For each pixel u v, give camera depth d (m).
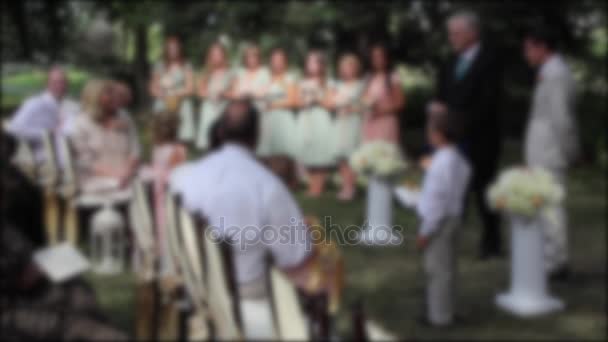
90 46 20.52
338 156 8.44
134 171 5.62
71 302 2.36
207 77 10.27
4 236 2.28
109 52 20.53
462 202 4.28
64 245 2.52
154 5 11.99
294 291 2.22
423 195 4.24
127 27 13.05
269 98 8.93
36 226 2.59
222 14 11.67
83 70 21.23
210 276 2.30
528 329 4.36
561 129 5.13
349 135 8.41
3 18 20.47
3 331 2.20
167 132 5.13
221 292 2.29
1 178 2.49
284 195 2.56
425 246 4.32
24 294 2.29
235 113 2.70
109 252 5.38
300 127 8.68
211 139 2.80
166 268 2.82
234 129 2.68
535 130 5.22
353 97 8.37
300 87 8.70
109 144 5.62
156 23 11.96
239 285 2.46
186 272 2.45
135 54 17.91
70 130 5.78
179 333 2.60
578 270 5.67
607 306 4.78
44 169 5.50
